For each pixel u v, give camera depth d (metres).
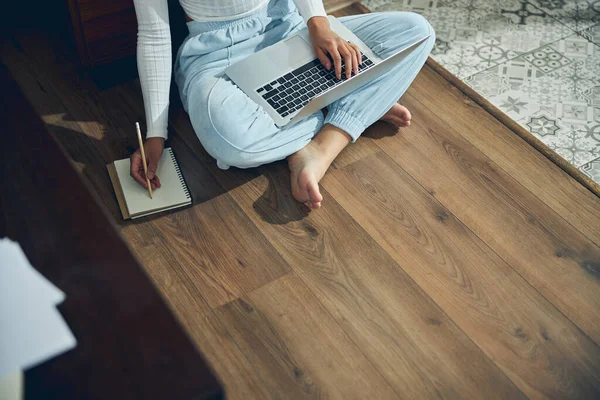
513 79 2.33
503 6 2.60
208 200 1.90
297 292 1.72
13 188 1.13
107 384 0.91
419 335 1.66
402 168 2.02
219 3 1.85
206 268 1.75
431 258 1.81
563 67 2.39
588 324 1.71
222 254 1.79
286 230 1.85
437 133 2.13
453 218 1.91
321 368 1.58
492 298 1.74
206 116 1.85
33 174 1.15
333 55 1.89
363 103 1.98
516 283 1.78
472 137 2.13
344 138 1.96
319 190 1.95
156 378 0.92
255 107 1.87
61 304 0.99
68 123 2.07
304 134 1.92
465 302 1.73
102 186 1.91
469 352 1.63
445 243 1.85
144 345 0.95
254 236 1.83
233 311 1.67
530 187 2.00
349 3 2.53
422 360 1.61
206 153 2.03
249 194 1.93
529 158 2.08
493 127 2.16
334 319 1.67
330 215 1.89
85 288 1.01
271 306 1.69
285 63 1.94
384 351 1.62
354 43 2.00
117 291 1.00
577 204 1.98
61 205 1.11
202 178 1.96
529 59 2.41
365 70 1.85
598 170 2.09
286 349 1.61
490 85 2.31
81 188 1.13
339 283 1.74
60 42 2.29
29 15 2.37
